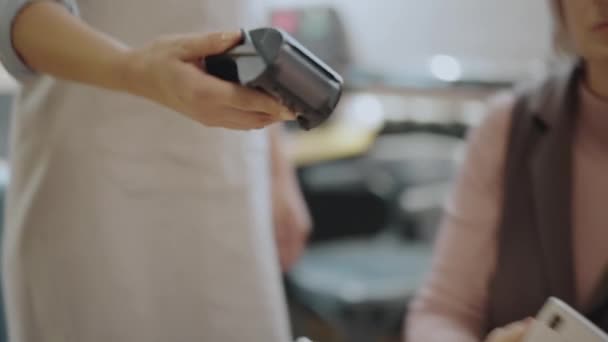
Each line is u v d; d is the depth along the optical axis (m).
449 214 0.97
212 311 0.80
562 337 0.56
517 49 1.74
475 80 1.76
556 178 0.84
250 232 0.81
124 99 0.73
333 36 2.08
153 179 0.76
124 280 0.76
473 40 1.84
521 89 0.94
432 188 1.73
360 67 2.06
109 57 0.54
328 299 1.51
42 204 0.74
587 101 0.85
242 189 0.80
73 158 0.74
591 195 0.84
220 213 0.79
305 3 2.15
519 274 0.84
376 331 1.49
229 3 0.78
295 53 0.47
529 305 0.84
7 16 0.57
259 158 0.83
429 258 1.61
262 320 0.82
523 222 0.85
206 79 0.50
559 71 0.90
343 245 1.75
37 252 0.75
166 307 0.79
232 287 0.80
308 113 0.48
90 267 0.75
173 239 0.78
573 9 0.78
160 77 0.52
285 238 1.01
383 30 2.02
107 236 0.75
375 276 1.54
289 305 1.71
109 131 0.74
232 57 0.50
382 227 1.84
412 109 1.95
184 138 0.76
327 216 1.82
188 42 0.52
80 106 0.73
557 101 0.86
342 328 1.52
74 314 0.76
